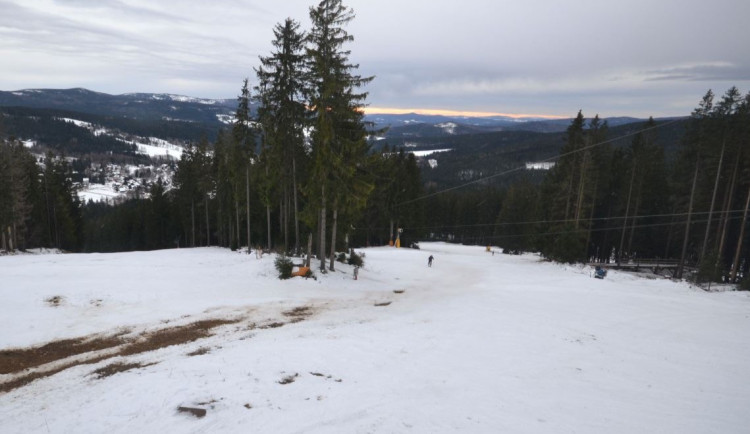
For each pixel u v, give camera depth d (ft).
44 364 36.04
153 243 215.72
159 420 23.18
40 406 26.78
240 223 168.45
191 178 188.44
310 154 87.66
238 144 120.67
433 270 120.98
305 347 38.06
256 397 26.32
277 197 123.24
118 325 47.91
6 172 136.46
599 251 174.29
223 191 157.17
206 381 28.66
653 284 99.96
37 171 175.83
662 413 28.76
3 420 24.81
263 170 104.94
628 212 151.94
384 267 120.06
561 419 26.50
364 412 25.13
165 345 40.88
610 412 28.30
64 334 44.34
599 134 146.61
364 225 195.31
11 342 41.16
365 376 31.78
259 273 80.89
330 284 78.54
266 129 90.63
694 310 70.08
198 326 48.26
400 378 31.86
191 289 66.90
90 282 65.57
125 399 25.95
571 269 124.88
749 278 95.50
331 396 27.25
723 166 117.70
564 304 71.77
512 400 29.12
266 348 37.35
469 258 159.94
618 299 78.38
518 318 58.18
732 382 36.45
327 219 104.22
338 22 70.79
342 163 77.56
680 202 137.18
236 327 48.11
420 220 205.36
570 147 142.10
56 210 180.55
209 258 109.09
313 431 22.30
